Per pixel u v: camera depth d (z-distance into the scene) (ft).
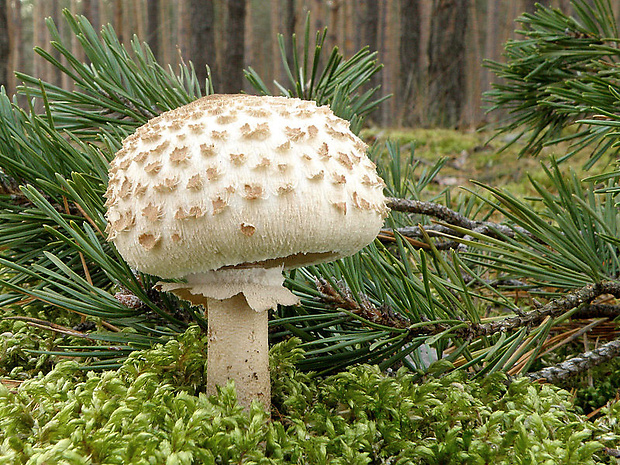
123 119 1.32
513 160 3.59
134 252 0.87
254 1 18.71
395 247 1.39
